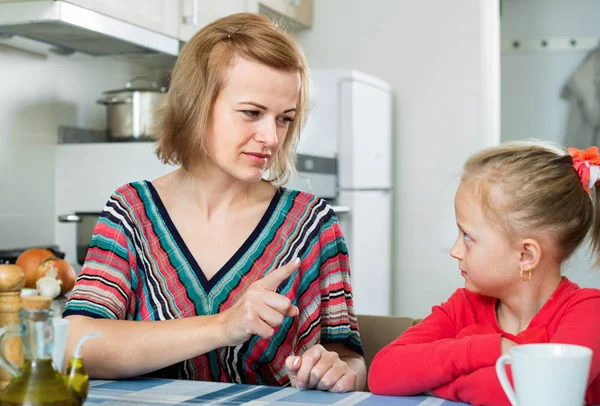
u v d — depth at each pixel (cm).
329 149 299
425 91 343
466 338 97
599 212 107
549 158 104
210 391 99
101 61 272
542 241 102
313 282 130
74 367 81
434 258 341
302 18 345
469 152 336
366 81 310
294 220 131
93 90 269
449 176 338
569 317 100
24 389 76
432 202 342
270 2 308
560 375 68
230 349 122
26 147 238
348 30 354
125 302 124
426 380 97
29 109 239
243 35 118
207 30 121
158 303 124
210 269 125
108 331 110
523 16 413
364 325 147
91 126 268
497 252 103
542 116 412
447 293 339
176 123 124
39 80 243
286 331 126
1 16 200
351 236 296
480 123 334
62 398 77
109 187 247
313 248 131
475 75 335
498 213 102
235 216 128
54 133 250
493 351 93
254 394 97
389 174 337
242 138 118
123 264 125
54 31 215
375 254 319
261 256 126
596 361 95
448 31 338
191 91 120
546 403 69
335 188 296
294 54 119
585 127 407
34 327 77
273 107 118
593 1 403
